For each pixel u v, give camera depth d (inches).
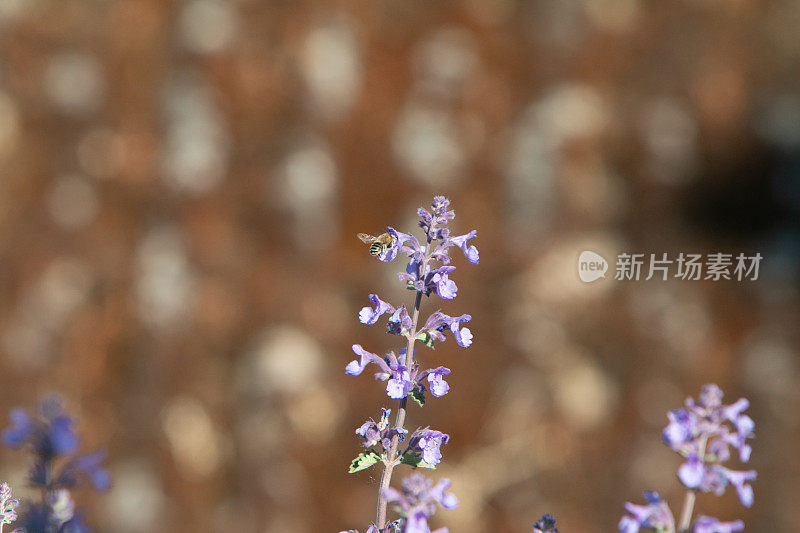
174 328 437.1
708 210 491.2
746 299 471.8
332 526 394.6
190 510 401.1
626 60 516.1
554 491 403.9
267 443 410.6
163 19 486.0
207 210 456.4
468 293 438.6
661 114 504.1
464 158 473.4
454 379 420.2
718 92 514.0
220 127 467.8
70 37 478.9
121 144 466.0
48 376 418.3
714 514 407.2
